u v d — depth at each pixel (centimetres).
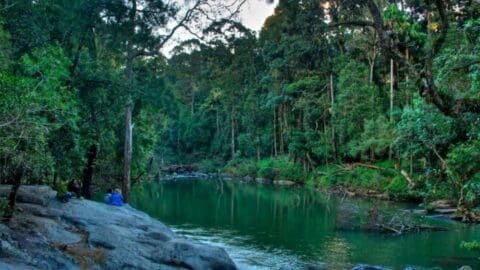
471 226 2164
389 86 4138
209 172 6838
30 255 916
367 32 3850
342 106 4181
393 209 2656
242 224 2394
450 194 2131
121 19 2008
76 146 1778
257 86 6234
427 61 723
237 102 6819
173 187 4700
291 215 2706
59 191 1608
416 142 1819
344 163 4344
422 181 2214
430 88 713
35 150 1024
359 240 1925
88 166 2269
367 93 4016
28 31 1355
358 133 4050
